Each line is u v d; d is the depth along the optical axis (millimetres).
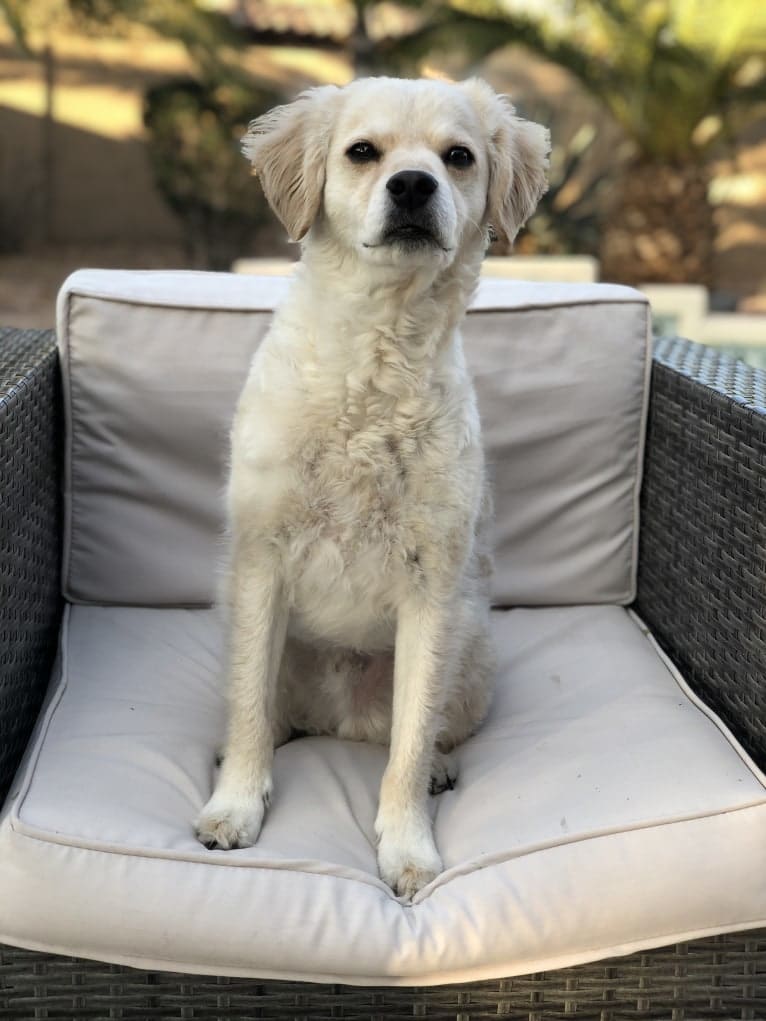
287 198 905
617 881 736
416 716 851
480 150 913
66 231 4668
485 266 2414
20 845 723
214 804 812
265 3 4645
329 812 834
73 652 991
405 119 870
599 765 841
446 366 868
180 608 1101
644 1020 759
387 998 733
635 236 3322
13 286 3852
